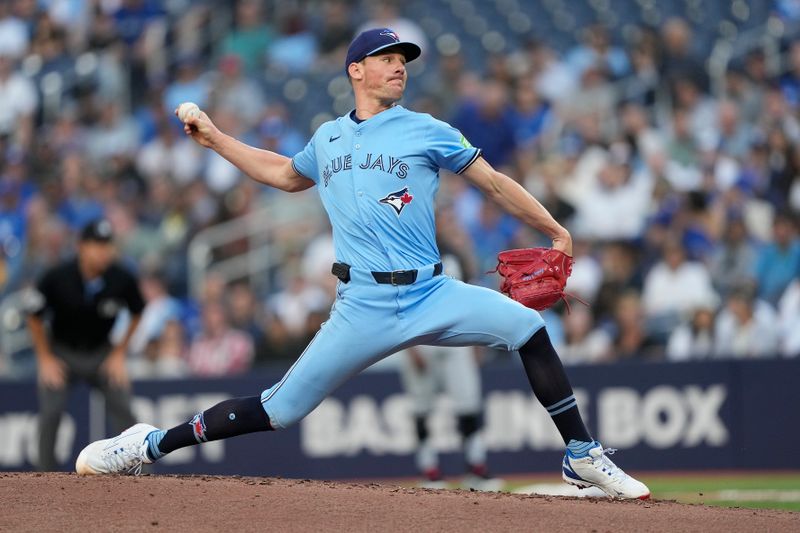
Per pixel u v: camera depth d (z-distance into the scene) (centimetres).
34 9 5791
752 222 4500
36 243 4612
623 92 5059
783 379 3766
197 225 4619
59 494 1762
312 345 1756
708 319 3953
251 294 4134
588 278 4191
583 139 4691
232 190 4678
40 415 3055
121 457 1917
